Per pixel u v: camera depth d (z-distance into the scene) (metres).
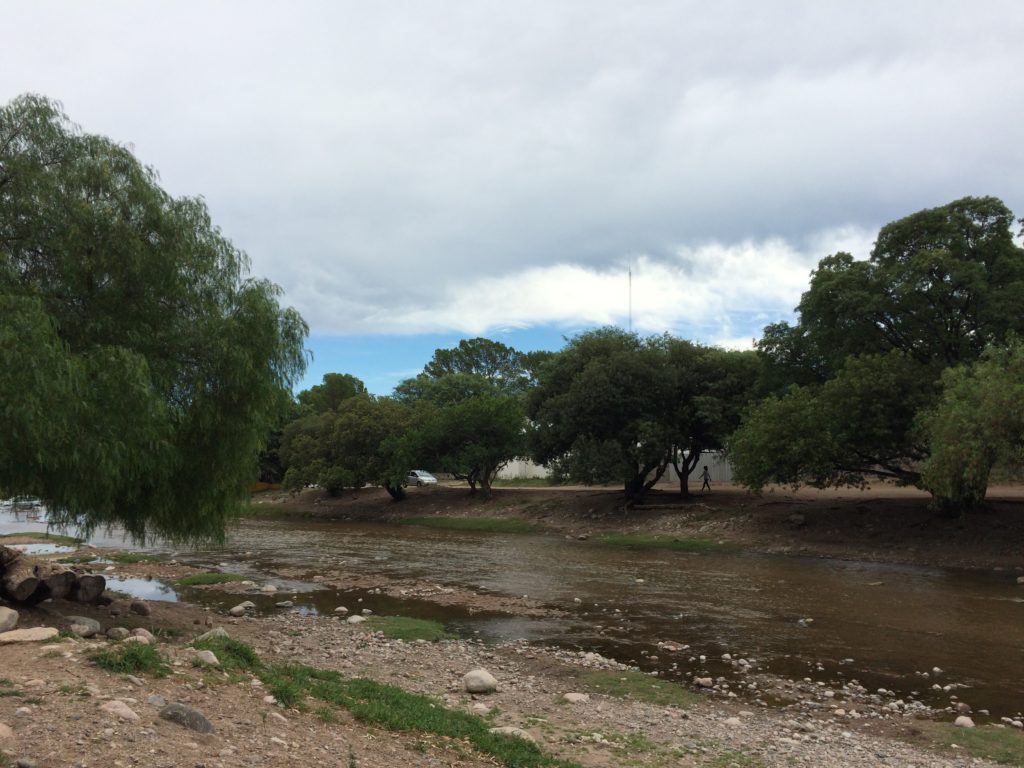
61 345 11.08
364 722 7.59
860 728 10.11
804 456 29.45
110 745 5.12
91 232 12.88
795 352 37.00
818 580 23.81
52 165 13.41
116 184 13.72
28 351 10.21
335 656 12.91
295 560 29.58
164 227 13.99
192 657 8.24
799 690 12.00
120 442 11.45
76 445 10.84
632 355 41.91
